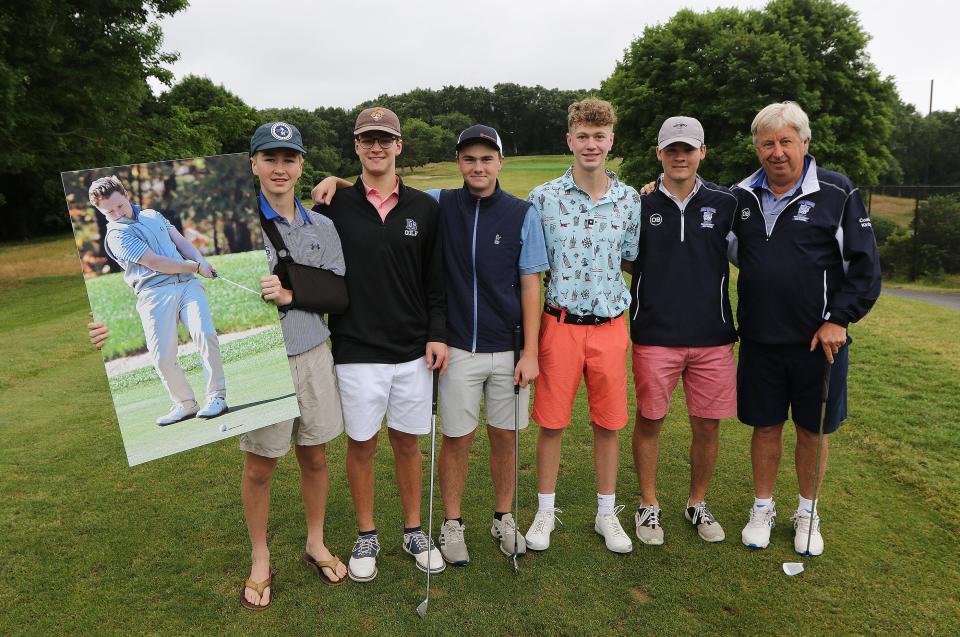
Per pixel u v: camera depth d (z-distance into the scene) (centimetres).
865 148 2870
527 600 275
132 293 229
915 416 457
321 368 270
